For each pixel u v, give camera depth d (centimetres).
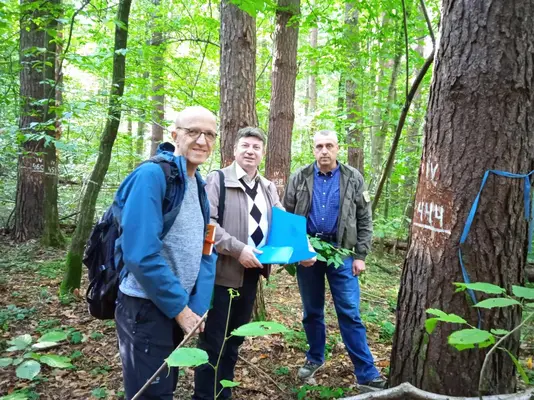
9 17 429
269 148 597
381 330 383
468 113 184
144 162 176
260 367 307
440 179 194
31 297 445
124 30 414
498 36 176
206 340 243
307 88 1388
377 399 170
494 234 184
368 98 665
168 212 172
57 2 441
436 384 198
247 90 374
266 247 247
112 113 428
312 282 296
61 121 433
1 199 880
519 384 246
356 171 310
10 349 120
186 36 824
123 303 176
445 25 192
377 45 591
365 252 300
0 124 629
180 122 184
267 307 431
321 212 301
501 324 188
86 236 447
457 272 191
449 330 194
